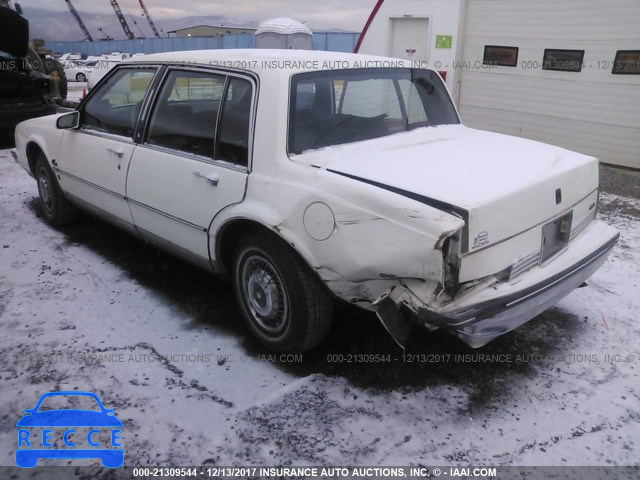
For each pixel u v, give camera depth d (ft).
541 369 10.11
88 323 11.32
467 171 8.97
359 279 8.49
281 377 9.75
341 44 74.18
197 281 13.38
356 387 9.48
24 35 29.43
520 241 8.71
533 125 29.94
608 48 25.86
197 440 8.21
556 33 27.45
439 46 31.96
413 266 7.83
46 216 17.13
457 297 8.00
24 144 17.01
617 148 26.91
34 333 10.86
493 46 30.22
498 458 7.98
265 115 9.64
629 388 9.58
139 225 12.78
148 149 11.92
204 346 10.64
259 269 10.19
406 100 12.03
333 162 9.18
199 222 10.80
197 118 10.91
